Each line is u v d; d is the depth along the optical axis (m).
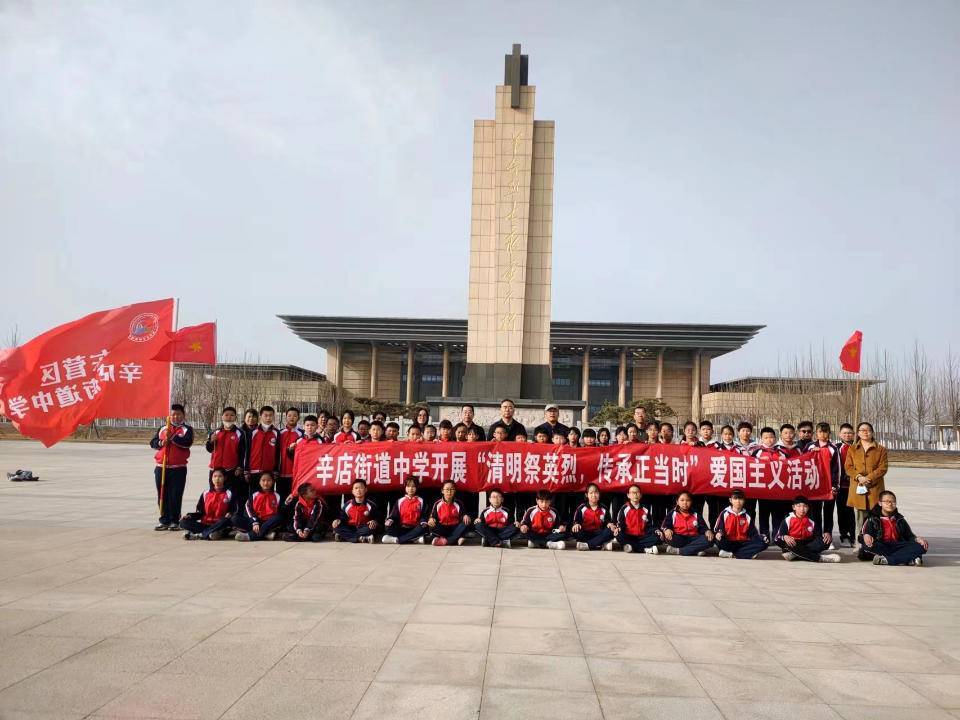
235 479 11.45
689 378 98.25
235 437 11.41
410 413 68.12
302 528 10.82
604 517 10.96
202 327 11.98
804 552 10.19
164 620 6.37
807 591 8.16
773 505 11.48
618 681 5.11
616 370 100.06
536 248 26.55
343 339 94.69
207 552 9.68
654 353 95.88
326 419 12.84
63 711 4.44
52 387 11.06
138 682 4.92
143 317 11.60
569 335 92.31
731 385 91.75
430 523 10.84
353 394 98.81
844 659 5.71
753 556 10.32
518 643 5.92
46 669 5.15
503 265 26.25
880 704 4.79
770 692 4.96
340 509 11.71
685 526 10.63
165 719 4.35
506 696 4.79
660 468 11.61
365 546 10.45
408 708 4.55
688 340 91.75
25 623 6.24
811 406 61.72
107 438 55.94
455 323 91.44
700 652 5.80
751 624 6.68
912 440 61.72
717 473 11.45
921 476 32.69
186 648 5.63
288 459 12.02
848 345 13.48
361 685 4.92
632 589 8.03
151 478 21.62
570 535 10.91
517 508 11.88
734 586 8.35
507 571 8.84
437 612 6.80
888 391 61.69
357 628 6.23
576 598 7.52
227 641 5.82
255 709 4.50
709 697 4.85
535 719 4.43
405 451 11.70
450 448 11.73
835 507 12.29
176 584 7.74
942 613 7.22
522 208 26.33
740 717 4.53
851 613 7.16
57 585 7.63
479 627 6.34
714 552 10.57
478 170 26.80
